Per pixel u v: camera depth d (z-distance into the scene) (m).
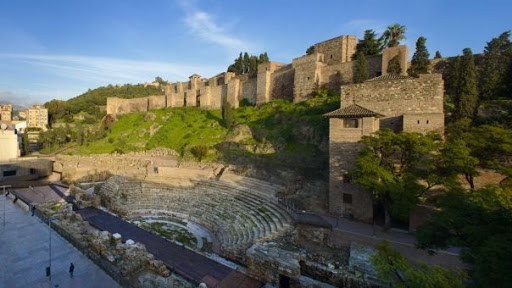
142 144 86.56
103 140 95.06
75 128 115.69
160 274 24.22
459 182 28.69
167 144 80.50
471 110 36.75
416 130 34.75
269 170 48.59
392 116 37.03
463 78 38.12
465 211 18.53
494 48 45.28
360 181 28.23
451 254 23.84
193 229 37.22
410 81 36.00
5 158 73.19
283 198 38.56
